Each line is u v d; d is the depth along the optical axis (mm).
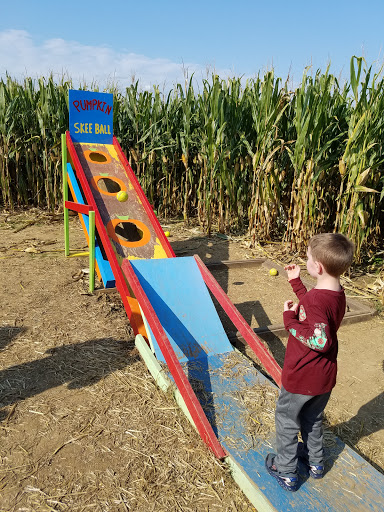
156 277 4203
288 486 2406
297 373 2232
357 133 6191
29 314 4750
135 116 9727
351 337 4816
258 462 2637
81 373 3670
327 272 2193
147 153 9414
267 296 5863
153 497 2463
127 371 3736
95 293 5438
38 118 9422
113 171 6062
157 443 2885
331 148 7375
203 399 3236
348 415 3414
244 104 8273
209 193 8422
